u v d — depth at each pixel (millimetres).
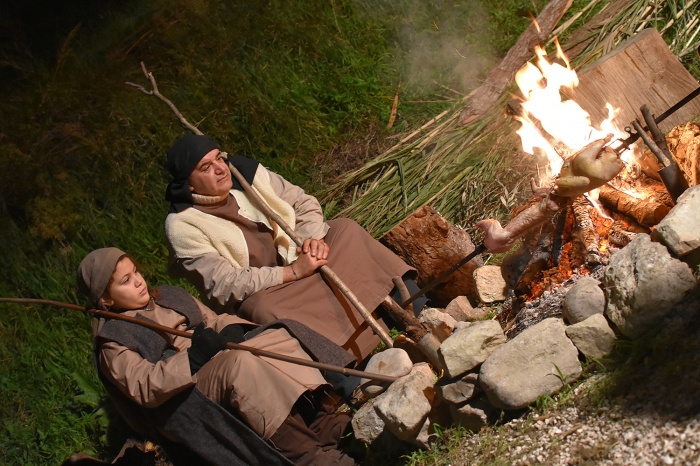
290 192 4230
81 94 6605
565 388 3061
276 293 3854
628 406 2770
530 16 6594
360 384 3695
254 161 4176
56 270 5758
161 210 6062
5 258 5770
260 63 6801
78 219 5973
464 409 3291
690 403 2602
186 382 3395
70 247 5867
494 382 3102
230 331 3580
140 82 6773
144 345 3605
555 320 3158
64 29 7309
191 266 3930
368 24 7016
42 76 6832
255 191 4098
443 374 3479
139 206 6066
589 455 2688
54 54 7133
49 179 6172
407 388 3375
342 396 3740
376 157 5898
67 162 6262
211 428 3473
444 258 4379
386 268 4008
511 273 3953
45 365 5266
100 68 6855
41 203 5934
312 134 6332
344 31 7020
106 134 6328
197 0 7238
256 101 6512
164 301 3844
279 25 7008
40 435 4859
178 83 6719
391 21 6957
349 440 3797
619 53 4594
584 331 3070
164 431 3551
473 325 3383
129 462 4230
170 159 3926
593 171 3197
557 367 3062
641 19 5645
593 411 2875
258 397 3387
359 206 5469
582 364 3121
